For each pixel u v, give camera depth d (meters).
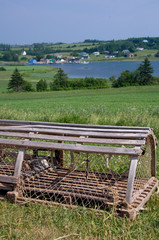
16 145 5.63
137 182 5.69
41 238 4.14
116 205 4.89
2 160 6.92
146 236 4.29
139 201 5.01
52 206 5.09
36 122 6.48
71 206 5.11
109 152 4.99
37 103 48.19
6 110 20.70
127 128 5.73
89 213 4.92
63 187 5.64
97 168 7.18
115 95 65.50
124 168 7.36
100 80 120.69
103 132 5.49
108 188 5.23
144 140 5.00
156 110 20.88
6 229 4.46
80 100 53.34
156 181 6.19
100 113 20.38
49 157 7.04
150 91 75.38
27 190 5.82
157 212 5.10
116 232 4.34
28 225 4.56
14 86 109.50
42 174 6.27
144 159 5.91
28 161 6.59
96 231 4.38
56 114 18.97
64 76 120.62
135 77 121.75
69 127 5.80
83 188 5.50
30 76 165.62
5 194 5.85
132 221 4.64
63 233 4.36
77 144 5.26
